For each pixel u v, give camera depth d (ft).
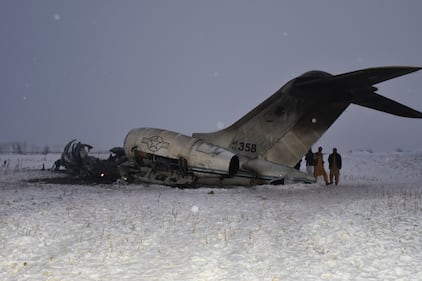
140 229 23.36
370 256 18.31
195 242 20.93
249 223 24.90
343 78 32.81
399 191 39.81
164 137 44.98
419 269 16.60
